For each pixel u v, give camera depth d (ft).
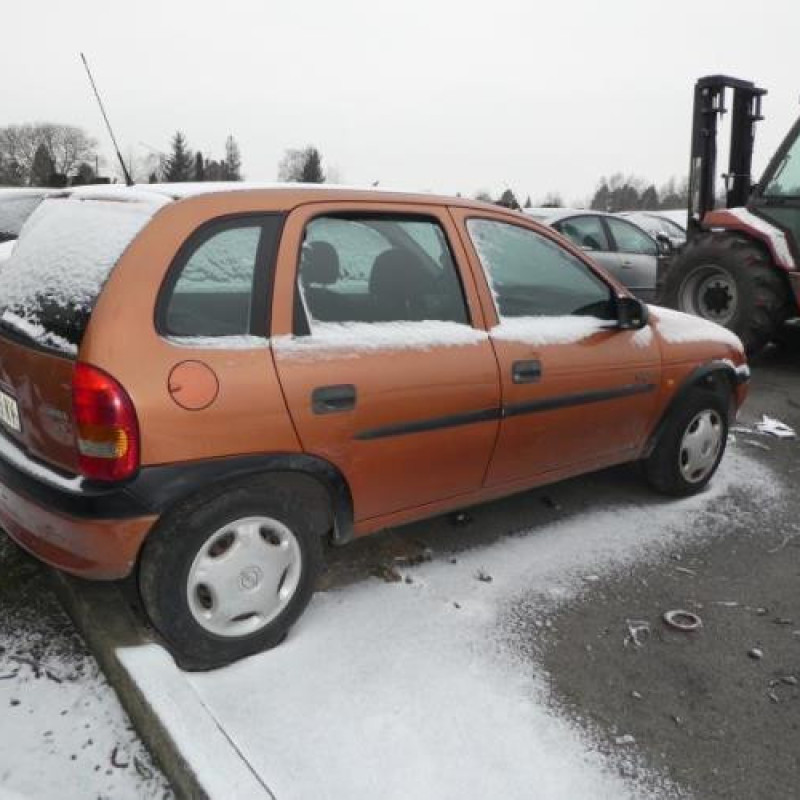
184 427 8.32
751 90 28.37
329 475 9.49
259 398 8.75
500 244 11.73
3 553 11.64
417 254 10.72
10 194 29.78
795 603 11.23
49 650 9.53
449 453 10.68
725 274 25.14
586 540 12.84
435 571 11.60
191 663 9.06
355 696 8.73
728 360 14.93
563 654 9.77
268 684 8.85
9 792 7.42
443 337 10.55
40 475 8.77
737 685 9.37
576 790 7.65
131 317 8.21
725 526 13.61
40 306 9.18
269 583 9.30
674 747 8.31
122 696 8.57
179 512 8.56
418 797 7.43
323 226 9.76
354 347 9.61
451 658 9.51
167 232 8.59
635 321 12.96
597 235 33.37
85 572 8.60
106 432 8.06
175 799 7.42
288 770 7.63
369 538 12.36
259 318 9.00
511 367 11.17
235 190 9.30
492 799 7.47
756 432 18.83
